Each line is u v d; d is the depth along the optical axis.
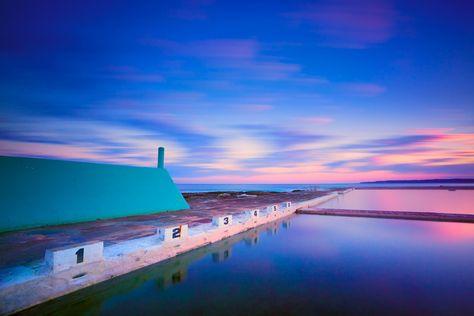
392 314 7.01
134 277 9.12
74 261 7.49
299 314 6.98
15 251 9.35
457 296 8.08
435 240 15.34
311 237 16.11
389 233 17.19
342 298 7.96
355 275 9.86
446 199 43.50
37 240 11.03
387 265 10.99
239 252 12.82
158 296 8.06
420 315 6.96
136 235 12.06
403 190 78.69
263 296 8.08
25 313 6.43
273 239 15.57
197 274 9.91
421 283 9.10
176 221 16.27
